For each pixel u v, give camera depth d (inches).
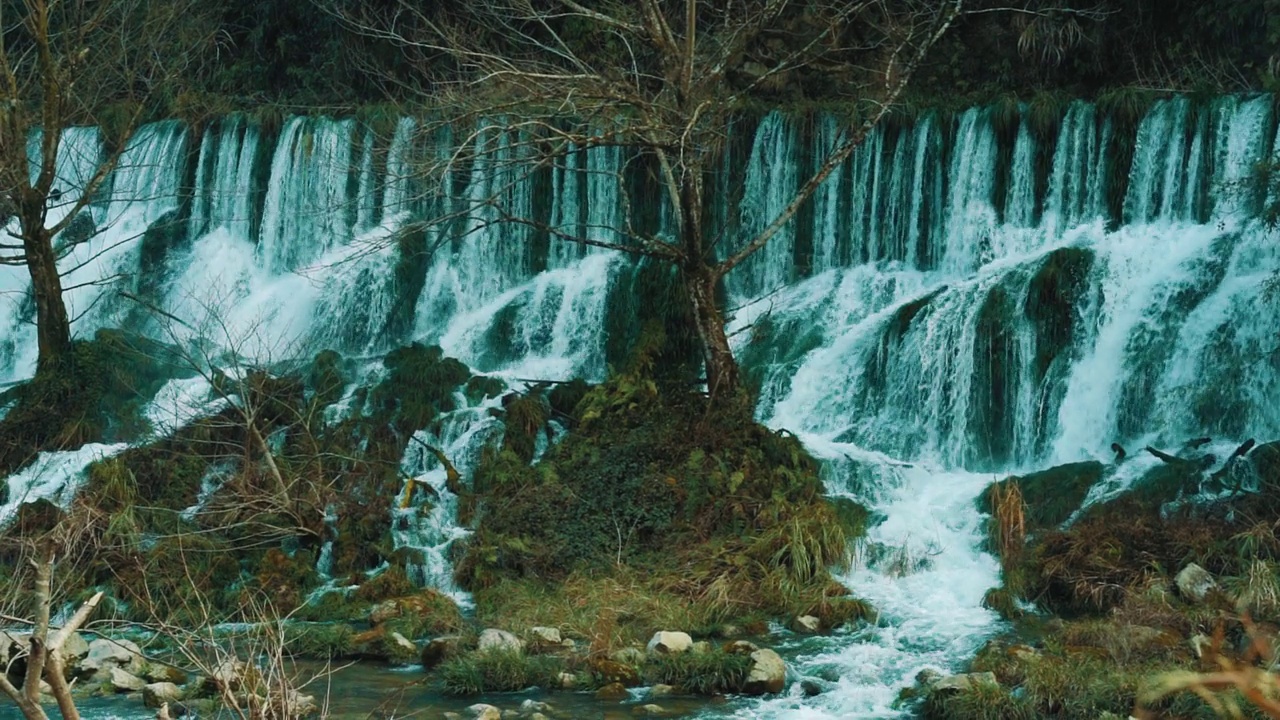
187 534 617.0
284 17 1315.2
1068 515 636.1
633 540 629.3
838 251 896.3
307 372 832.3
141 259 1040.8
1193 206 786.8
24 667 473.1
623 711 429.7
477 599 596.1
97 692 448.5
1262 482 616.1
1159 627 487.5
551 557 620.4
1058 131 838.5
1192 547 556.1
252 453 700.7
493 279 964.6
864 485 696.4
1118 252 770.2
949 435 757.3
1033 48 1026.1
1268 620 487.5
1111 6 1026.7
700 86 724.0
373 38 1221.7
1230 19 971.3
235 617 569.0
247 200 1047.6
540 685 460.8
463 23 1114.1
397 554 633.0
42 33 823.1
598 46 1045.8
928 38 737.0
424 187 896.9
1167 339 730.2
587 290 905.5
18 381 933.8
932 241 872.9
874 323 802.2
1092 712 398.6
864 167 887.1
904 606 561.0
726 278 908.0
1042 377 750.5
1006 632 519.8
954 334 765.9
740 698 447.2
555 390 785.6
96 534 623.8
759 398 808.3
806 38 1031.0
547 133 931.3
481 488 697.0
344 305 960.3
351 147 1007.6
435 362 817.5
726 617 554.6
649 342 813.2
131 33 1117.1
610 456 679.7
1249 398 697.0
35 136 1081.4
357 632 545.0
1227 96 787.4
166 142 1082.1
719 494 649.0
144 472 702.5
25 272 1050.7
